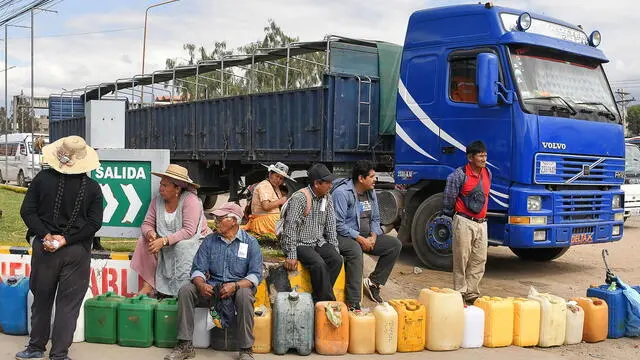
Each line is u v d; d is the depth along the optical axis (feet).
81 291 17.52
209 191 53.31
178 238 20.68
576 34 31.76
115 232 23.36
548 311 20.71
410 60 32.63
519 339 20.56
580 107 30.42
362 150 37.11
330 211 21.94
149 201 23.18
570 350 20.76
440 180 31.53
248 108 43.80
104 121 26.37
